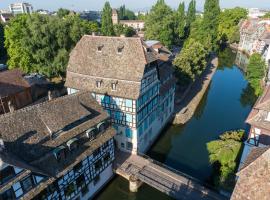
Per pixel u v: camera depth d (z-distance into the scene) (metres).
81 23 56.44
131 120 31.23
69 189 23.95
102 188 29.41
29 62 52.75
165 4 86.38
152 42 48.78
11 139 19.75
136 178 28.55
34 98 45.62
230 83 63.59
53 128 22.19
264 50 77.31
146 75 31.56
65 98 25.02
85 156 24.12
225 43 111.38
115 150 33.91
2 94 38.97
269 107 26.05
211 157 29.83
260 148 19.78
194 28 96.50
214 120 45.16
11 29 51.44
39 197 20.88
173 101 44.44
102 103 32.94
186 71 50.47
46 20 51.06
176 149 37.31
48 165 21.17
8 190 18.25
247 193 16.78
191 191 26.42
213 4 83.56
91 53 34.03
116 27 92.38
